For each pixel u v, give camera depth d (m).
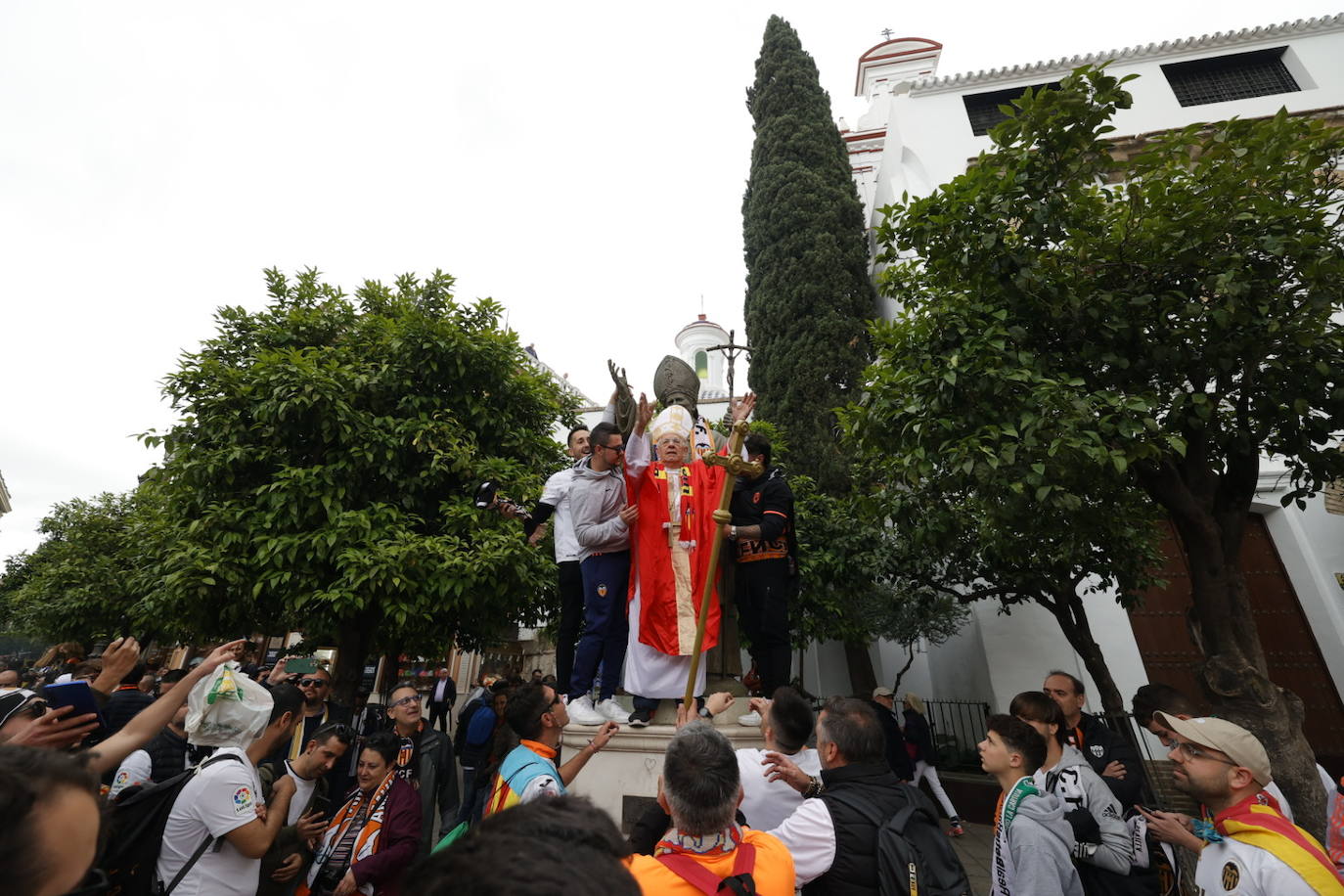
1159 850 3.34
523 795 2.74
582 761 3.10
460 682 21.08
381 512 7.02
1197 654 10.23
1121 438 4.56
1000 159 5.03
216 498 6.92
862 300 14.92
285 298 8.59
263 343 8.03
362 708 7.81
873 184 19.33
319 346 8.22
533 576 7.71
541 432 9.29
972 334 5.02
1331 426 4.93
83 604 15.54
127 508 18.11
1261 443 5.43
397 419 7.80
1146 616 10.56
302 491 6.70
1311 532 10.49
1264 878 2.12
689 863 1.77
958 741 11.05
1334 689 9.78
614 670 4.02
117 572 15.98
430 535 7.59
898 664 14.52
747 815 2.76
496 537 6.94
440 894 0.78
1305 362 4.69
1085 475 4.97
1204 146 4.79
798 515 10.54
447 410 7.86
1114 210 5.30
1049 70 13.67
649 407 3.79
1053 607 8.63
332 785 4.72
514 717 3.08
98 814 1.21
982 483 4.63
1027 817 2.69
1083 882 3.12
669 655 3.77
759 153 17.38
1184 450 4.25
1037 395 4.51
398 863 3.19
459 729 7.34
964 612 10.85
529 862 0.80
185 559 6.54
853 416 6.03
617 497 4.10
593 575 4.12
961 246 5.27
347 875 3.12
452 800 4.55
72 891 1.21
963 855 7.27
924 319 5.64
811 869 2.19
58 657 6.72
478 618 8.02
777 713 2.90
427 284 8.99
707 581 3.40
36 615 16.41
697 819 1.81
